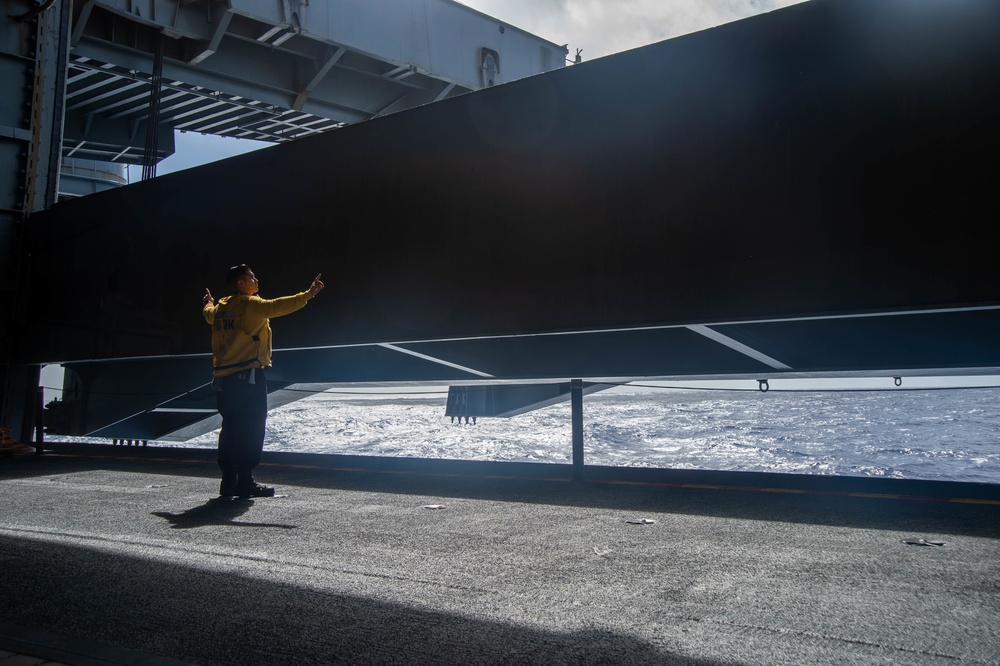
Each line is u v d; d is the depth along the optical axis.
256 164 7.95
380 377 8.38
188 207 8.51
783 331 5.32
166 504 4.84
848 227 4.56
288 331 7.49
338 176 7.27
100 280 9.25
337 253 7.20
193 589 2.75
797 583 2.70
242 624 2.36
